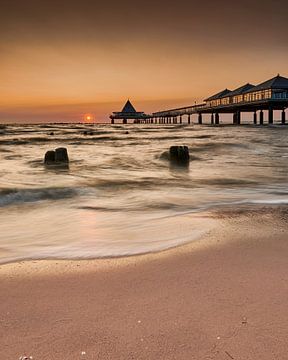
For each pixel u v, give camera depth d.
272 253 4.12
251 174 13.17
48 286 3.21
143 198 8.45
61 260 3.94
